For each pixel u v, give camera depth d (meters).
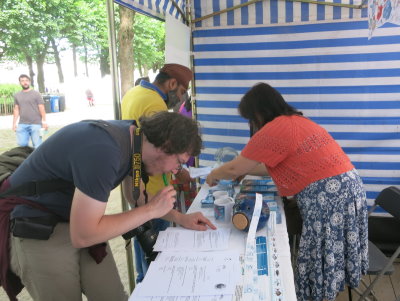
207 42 2.80
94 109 16.44
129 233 1.35
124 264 2.65
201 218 1.46
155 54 15.21
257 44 2.73
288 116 1.66
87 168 1.01
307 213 1.66
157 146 1.09
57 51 19.52
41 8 12.98
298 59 2.69
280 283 1.04
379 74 2.58
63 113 14.63
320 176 1.61
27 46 14.20
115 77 1.76
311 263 1.69
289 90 2.75
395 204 1.90
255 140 1.63
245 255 1.20
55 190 1.16
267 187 1.88
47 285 1.26
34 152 1.19
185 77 2.13
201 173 2.08
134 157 1.13
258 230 1.38
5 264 1.25
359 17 2.53
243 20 2.71
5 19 12.15
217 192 1.74
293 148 1.61
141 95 1.98
